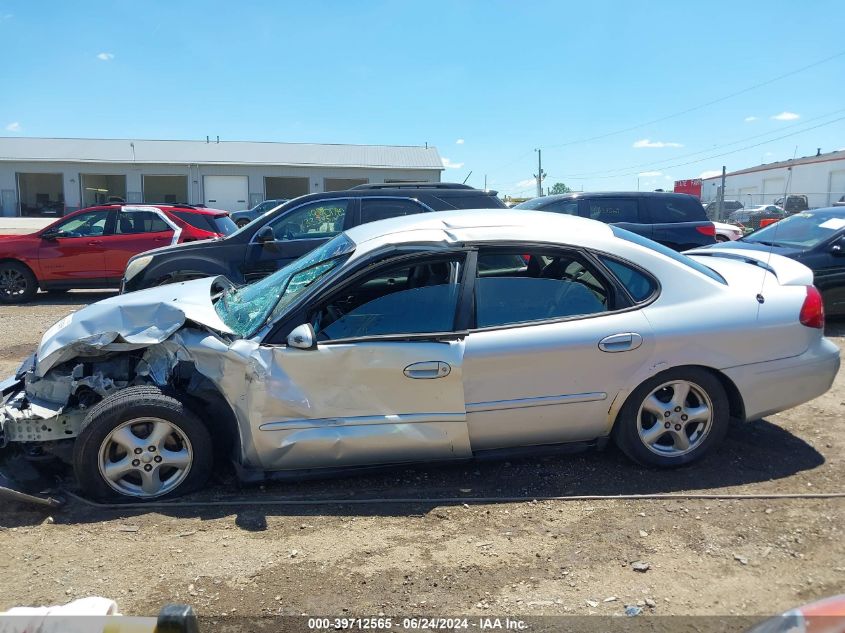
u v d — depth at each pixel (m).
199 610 2.89
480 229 4.11
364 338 3.83
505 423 3.93
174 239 12.16
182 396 3.90
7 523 3.66
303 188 46.97
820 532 3.46
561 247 4.06
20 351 7.90
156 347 4.14
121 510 3.79
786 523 3.56
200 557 3.31
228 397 3.87
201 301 4.40
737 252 5.17
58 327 4.25
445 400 3.85
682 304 4.07
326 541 3.46
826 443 4.61
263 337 3.84
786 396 4.18
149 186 46.31
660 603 2.91
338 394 3.81
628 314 4.01
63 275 12.12
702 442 4.16
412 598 2.97
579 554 3.31
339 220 8.41
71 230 12.20
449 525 3.62
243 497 3.94
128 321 4.07
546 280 4.05
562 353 3.88
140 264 8.19
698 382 4.07
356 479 4.20
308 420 3.80
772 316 4.11
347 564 3.25
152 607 2.91
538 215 4.52
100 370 4.19
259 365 3.75
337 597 2.98
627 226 10.52
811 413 5.22
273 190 46.78
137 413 3.79
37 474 4.17
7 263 12.02
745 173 51.06
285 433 3.79
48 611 2.18
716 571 3.15
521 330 3.90
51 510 3.78
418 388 3.82
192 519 3.69
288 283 4.31
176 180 46.47
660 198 10.84
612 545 3.38
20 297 12.15
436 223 4.27
